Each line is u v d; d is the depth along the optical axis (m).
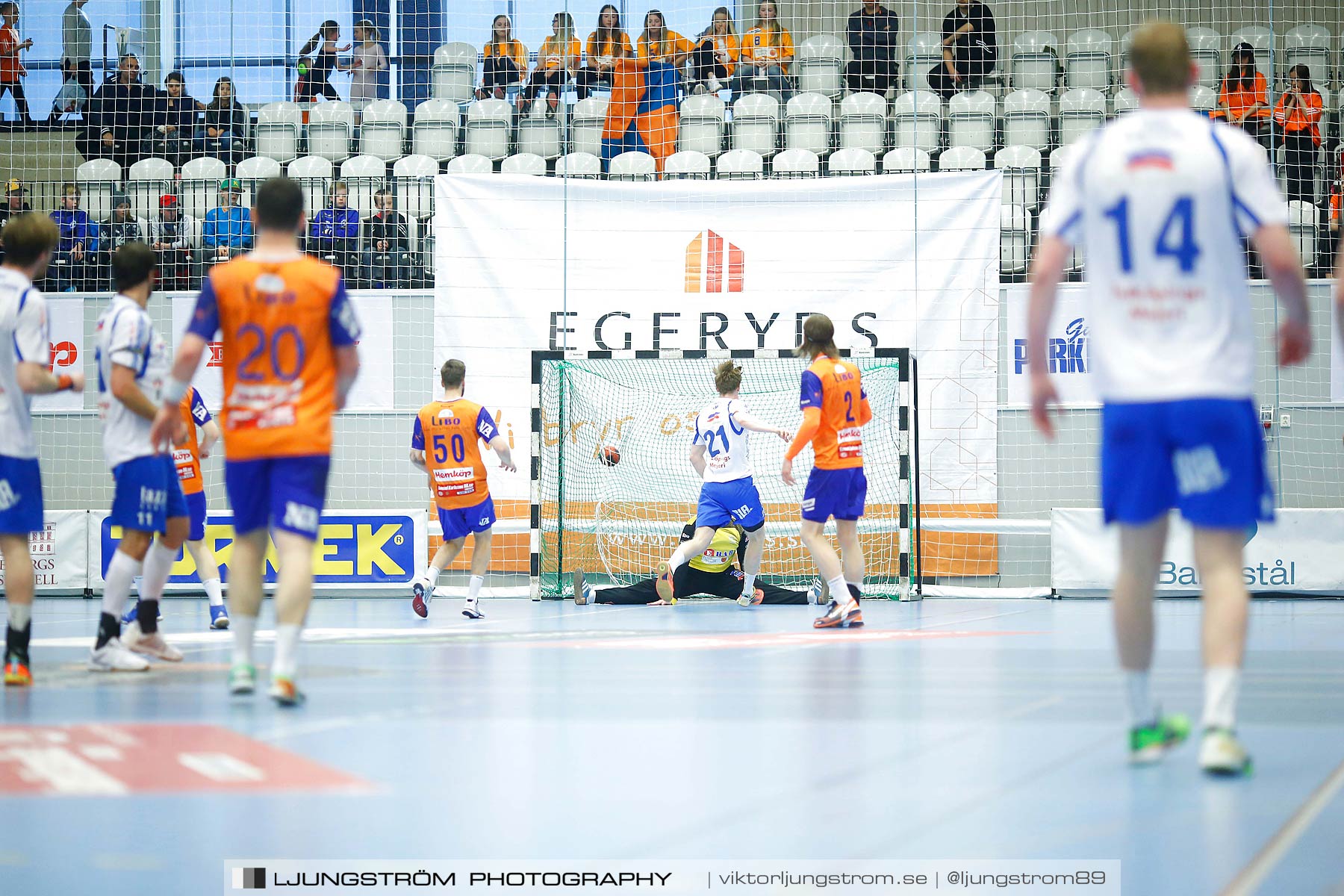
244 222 27.36
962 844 4.19
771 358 24.03
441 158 29.75
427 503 25.52
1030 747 6.21
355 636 14.56
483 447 25.31
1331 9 29.64
